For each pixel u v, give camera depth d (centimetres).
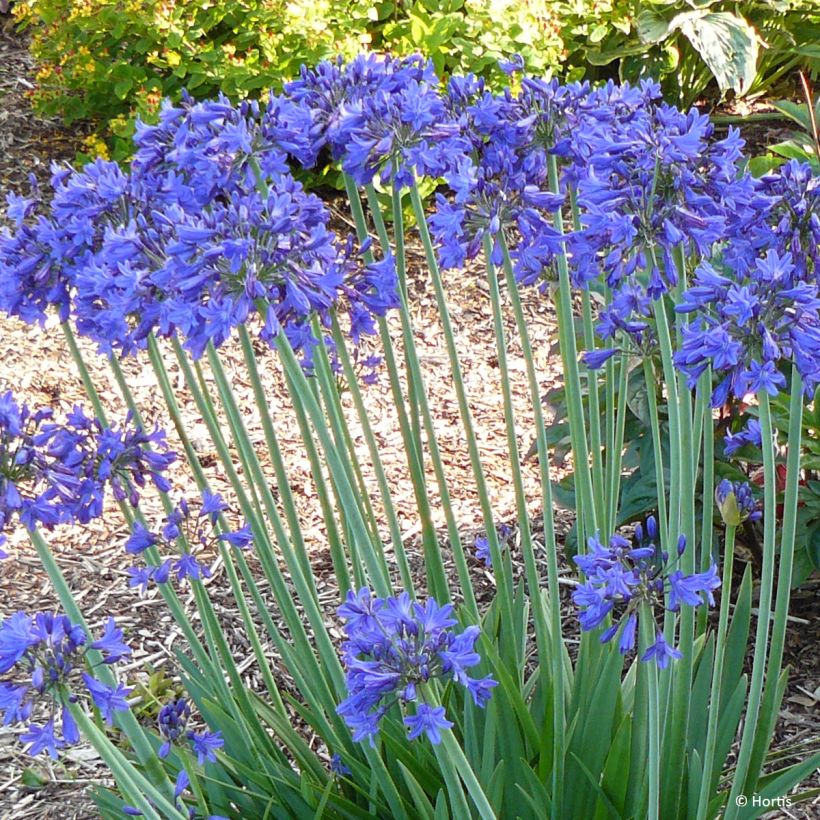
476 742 229
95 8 634
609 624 246
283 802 228
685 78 748
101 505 179
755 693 196
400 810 218
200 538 212
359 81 209
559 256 204
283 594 234
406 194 619
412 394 236
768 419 172
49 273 200
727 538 186
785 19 763
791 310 154
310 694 241
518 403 523
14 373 523
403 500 453
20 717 152
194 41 632
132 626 373
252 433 495
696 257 204
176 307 161
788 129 732
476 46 608
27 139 707
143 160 200
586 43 722
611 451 247
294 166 620
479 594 386
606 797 212
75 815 293
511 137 202
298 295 158
